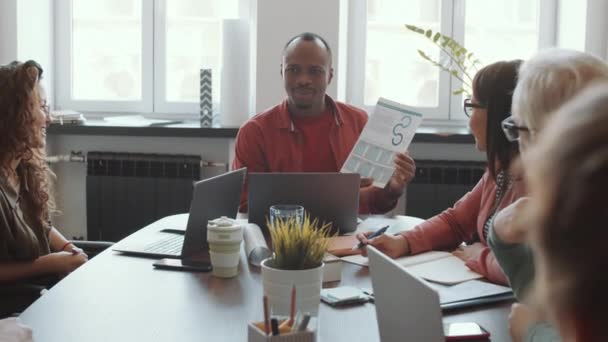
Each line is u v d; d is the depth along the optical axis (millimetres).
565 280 439
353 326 1483
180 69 4152
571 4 3748
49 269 2215
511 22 3945
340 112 3010
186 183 3914
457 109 3994
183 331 1456
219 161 3992
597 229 427
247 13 4039
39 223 2348
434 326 1023
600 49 3613
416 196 3779
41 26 4035
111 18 4156
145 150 4020
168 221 2527
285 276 1503
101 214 3973
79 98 4219
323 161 2959
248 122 2980
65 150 4062
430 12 3971
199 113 4148
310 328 1257
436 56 3982
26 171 2346
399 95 4035
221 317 1537
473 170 3734
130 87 4207
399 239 2047
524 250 1331
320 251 1541
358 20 3977
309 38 2926
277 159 2914
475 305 1597
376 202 2676
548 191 449
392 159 2586
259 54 3682
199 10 4094
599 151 430
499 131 1872
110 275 1854
